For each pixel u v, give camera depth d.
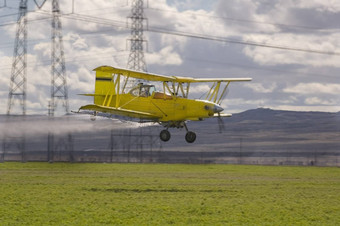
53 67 137.25
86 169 114.19
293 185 80.75
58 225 43.56
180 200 58.66
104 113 62.16
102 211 50.41
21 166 122.50
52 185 73.69
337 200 61.81
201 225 44.22
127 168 120.44
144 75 60.38
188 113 58.81
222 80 63.47
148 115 59.50
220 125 62.16
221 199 60.38
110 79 70.06
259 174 108.38
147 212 50.06
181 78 60.19
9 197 59.69
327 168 142.88
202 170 118.88
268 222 46.19
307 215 50.31
